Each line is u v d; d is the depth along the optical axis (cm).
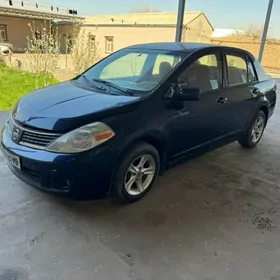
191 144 299
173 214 245
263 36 998
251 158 377
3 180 278
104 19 2461
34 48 774
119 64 313
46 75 772
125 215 239
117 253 198
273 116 601
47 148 210
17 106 255
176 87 266
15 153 219
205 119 302
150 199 264
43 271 180
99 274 180
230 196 279
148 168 262
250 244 215
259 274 187
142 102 242
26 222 223
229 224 236
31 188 267
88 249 200
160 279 179
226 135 350
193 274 184
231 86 336
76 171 211
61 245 202
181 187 290
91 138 211
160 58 292
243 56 365
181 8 559
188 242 213
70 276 177
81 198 228
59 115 218
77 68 829
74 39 916
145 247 205
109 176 227
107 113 222
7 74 898
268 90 413
